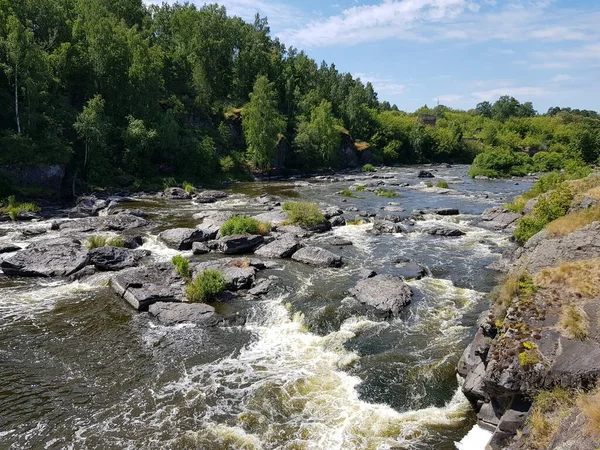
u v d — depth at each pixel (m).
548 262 16.39
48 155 50.09
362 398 14.72
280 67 119.69
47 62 59.47
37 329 19.45
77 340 18.56
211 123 87.88
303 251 28.83
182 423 13.52
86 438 12.87
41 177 49.53
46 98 56.62
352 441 12.68
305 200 52.28
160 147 67.06
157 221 39.94
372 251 30.70
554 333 11.70
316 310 21.03
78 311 21.28
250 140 80.31
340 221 39.03
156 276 24.19
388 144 125.38
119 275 24.14
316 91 116.81
